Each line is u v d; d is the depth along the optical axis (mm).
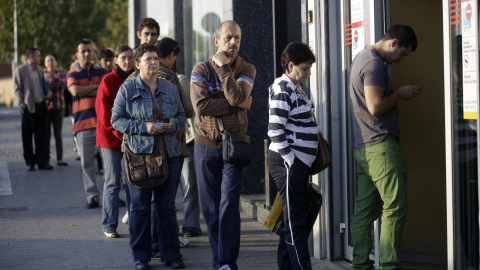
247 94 4906
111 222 6422
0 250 5934
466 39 4090
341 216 5531
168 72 5594
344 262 5469
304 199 4680
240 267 5383
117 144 6395
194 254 5816
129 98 5230
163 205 5332
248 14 7652
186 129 6277
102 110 6262
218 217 5047
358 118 4602
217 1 8766
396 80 5656
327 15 5438
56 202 8383
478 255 4172
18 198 8664
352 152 5395
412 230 5832
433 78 5633
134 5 14430
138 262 5289
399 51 4500
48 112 11531
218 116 4895
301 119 4562
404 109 5707
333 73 5457
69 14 40000
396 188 4492
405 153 5766
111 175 6430
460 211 4258
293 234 4637
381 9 4898
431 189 5750
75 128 7969
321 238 5574
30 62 11094
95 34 40281
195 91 4906
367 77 4453
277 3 6258
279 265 4926
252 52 7688
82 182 9953
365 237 4809
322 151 4656
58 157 11945
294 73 4555
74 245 6133
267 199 6770
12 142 16281
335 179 5508
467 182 4188
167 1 11547
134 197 5281
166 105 5254
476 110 4035
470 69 4070
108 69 8711
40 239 6367
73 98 8039
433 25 5582
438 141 5684
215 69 4906
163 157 5172
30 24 39438
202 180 5023
